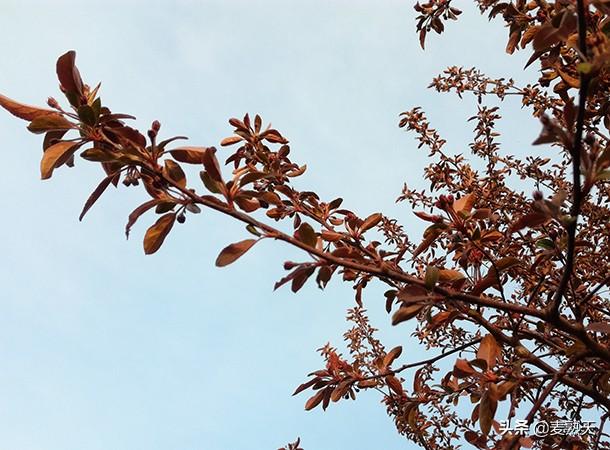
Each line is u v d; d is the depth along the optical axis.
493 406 0.97
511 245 1.22
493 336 1.04
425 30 1.35
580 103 0.82
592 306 1.19
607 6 0.84
